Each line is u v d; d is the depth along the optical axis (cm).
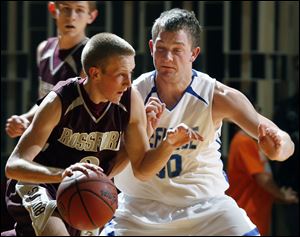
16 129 1379
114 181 1193
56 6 1529
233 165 1814
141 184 1158
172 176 1148
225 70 1998
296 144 1864
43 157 1100
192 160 1151
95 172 1039
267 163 1820
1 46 2053
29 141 1062
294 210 1897
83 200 1020
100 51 1052
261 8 1984
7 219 1380
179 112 1156
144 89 1177
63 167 1098
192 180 1148
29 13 2036
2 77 2067
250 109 1161
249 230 1124
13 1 2041
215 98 1161
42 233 1084
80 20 1520
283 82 2006
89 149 1098
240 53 1997
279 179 1880
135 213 1153
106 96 1066
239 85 2000
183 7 1991
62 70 1525
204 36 2000
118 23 2008
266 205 1817
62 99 1072
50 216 1088
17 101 2058
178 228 1136
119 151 1138
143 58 1997
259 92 1997
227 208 1138
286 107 1898
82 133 1090
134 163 1106
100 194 1026
